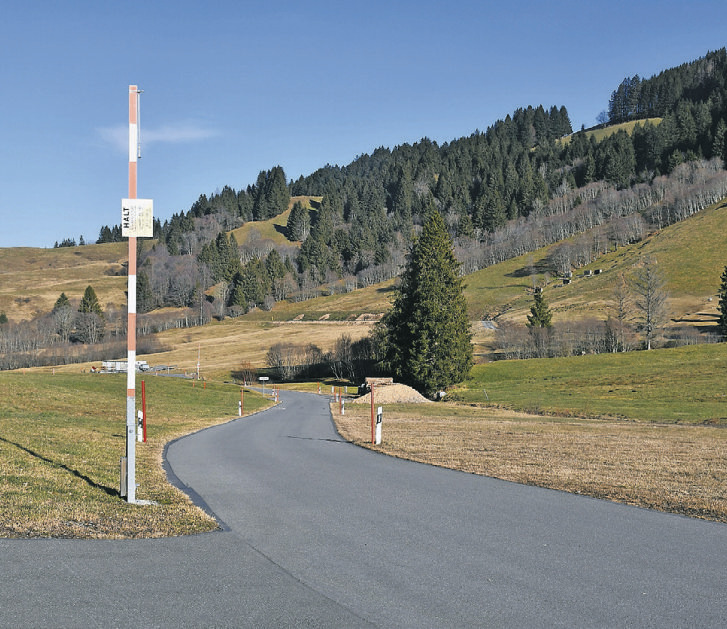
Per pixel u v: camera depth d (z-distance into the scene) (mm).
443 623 5117
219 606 5430
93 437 19422
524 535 8180
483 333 120438
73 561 6641
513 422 34688
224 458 16797
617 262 170125
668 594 5867
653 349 86438
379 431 21312
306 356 110312
